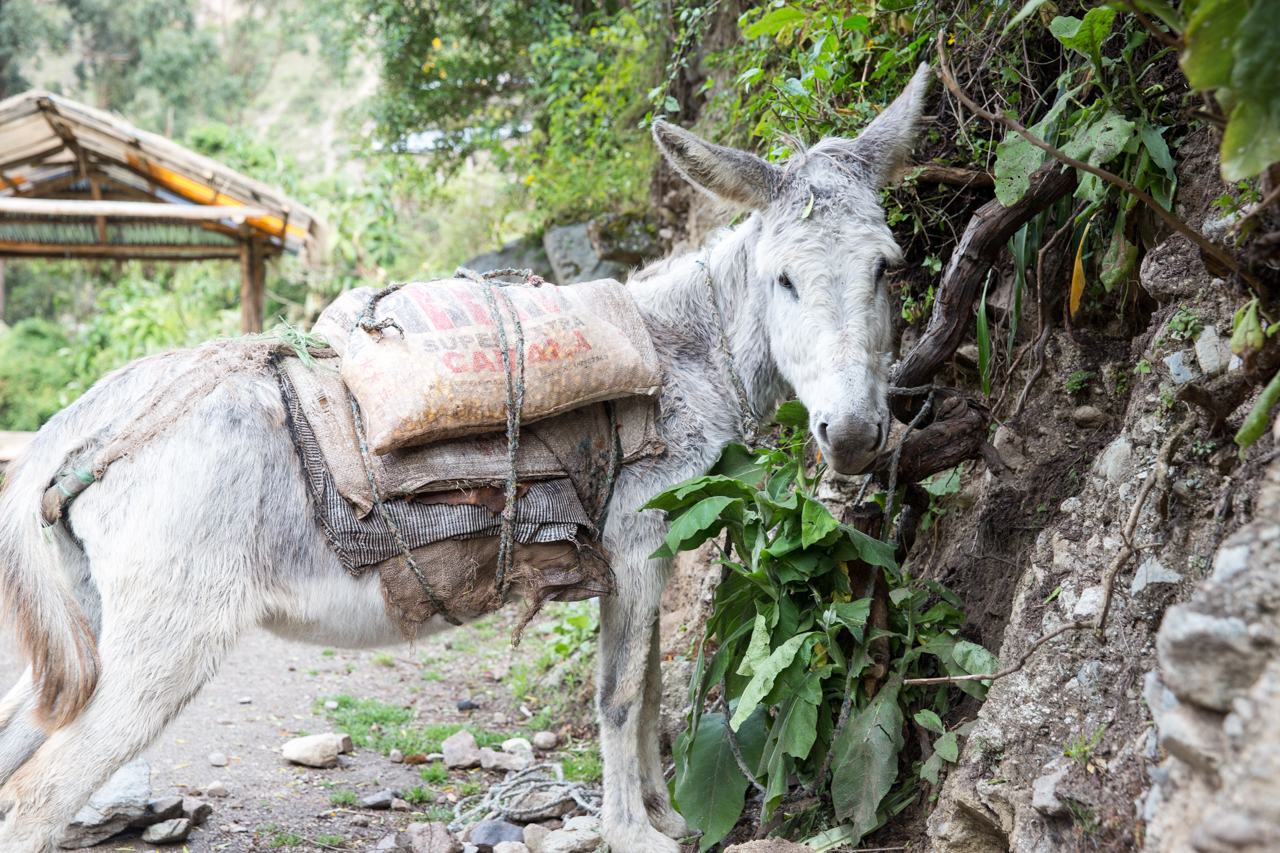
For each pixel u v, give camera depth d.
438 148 11.02
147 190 10.77
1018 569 2.97
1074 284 2.80
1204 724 1.54
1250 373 1.98
